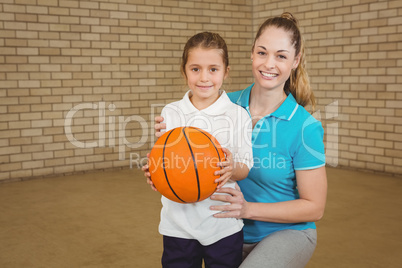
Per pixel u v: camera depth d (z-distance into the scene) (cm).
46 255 319
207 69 155
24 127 576
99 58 622
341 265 299
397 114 575
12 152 571
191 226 155
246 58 763
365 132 611
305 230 162
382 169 595
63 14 589
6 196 493
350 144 629
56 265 301
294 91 171
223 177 138
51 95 591
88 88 618
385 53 580
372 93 599
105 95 632
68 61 599
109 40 628
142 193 503
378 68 589
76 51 604
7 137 566
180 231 158
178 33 686
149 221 398
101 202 465
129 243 344
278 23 153
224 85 741
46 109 589
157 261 309
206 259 160
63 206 450
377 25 586
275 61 152
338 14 629
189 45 156
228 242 156
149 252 325
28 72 572
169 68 683
